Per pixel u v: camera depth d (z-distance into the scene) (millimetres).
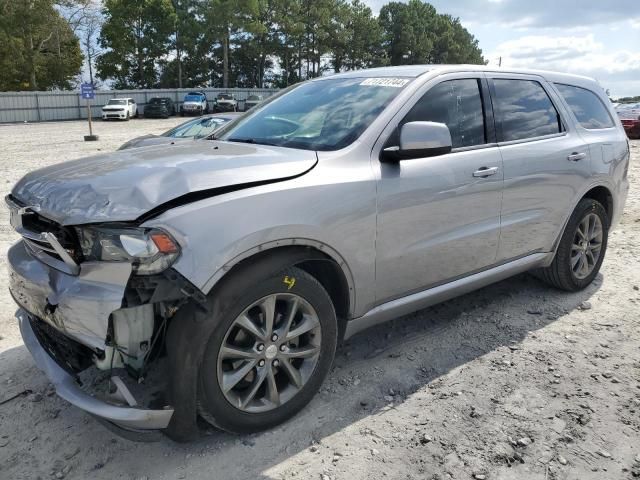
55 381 2551
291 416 2881
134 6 57906
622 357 3596
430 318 4191
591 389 3211
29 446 2729
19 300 2756
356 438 2775
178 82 65250
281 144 3277
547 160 4012
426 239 3285
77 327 2377
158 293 2299
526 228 3973
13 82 55344
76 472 2551
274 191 2619
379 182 3006
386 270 3121
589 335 3910
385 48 80625
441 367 3477
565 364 3502
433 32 89250
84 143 21984
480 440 2760
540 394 3160
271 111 3814
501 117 3846
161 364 2939
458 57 94000
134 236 2273
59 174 2789
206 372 2482
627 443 2738
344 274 2924
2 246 6145
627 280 5016
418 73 3537
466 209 3479
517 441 2750
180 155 2916
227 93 50688
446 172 3330
